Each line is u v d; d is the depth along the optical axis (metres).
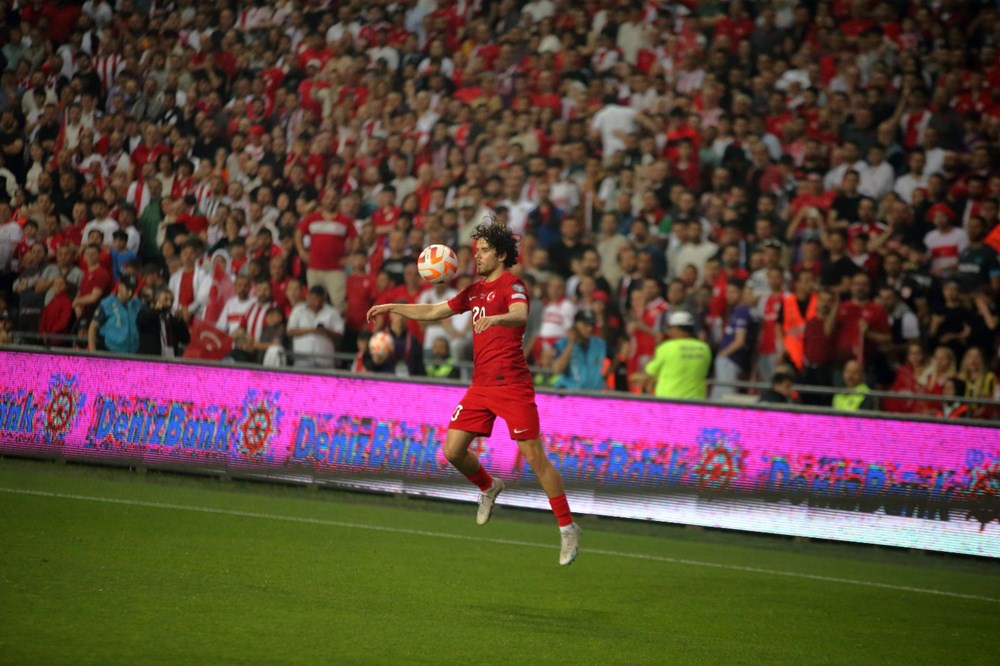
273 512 27.19
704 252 40.94
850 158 42.41
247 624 15.18
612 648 15.38
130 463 33.28
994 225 38.81
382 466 31.58
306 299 42.34
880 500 27.59
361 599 17.45
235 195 48.31
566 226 42.12
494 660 14.20
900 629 18.41
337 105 50.72
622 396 30.25
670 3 49.56
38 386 34.44
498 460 30.83
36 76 54.81
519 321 18.27
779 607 19.62
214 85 52.94
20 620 14.51
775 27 47.72
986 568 25.97
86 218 48.06
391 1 53.19
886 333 37.41
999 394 36.00
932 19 46.59
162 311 42.31
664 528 29.12
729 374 38.44
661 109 46.84
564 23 50.62
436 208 45.12
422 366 38.78
